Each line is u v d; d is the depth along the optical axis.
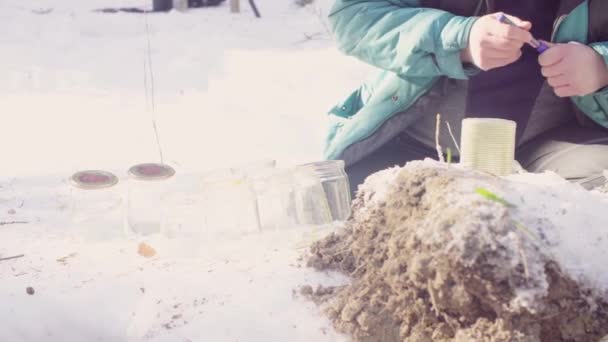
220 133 3.98
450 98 2.41
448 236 1.29
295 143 3.82
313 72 5.07
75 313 1.65
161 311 1.60
